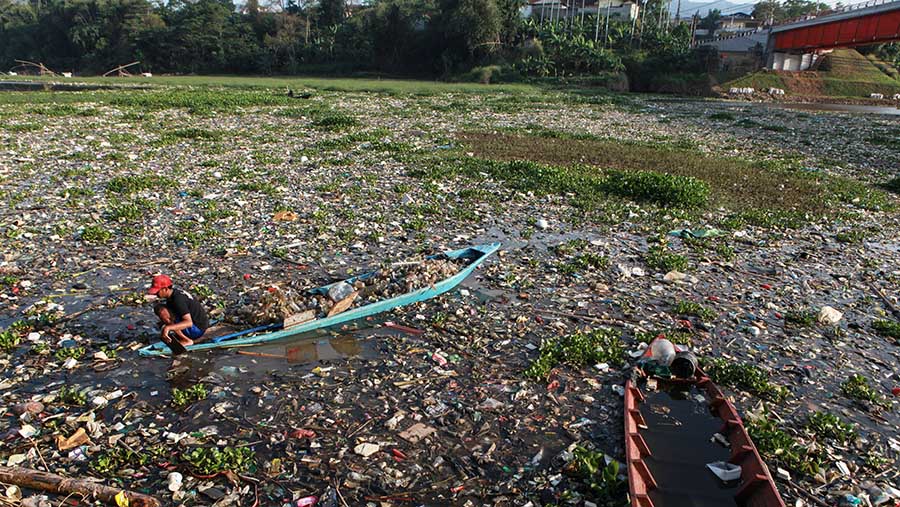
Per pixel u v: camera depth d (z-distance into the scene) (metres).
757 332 9.34
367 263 11.84
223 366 8.04
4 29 131.88
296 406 7.18
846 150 29.09
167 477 5.99
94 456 6.26
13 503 5.52
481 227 14.54
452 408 7.22
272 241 12.91
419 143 27.09
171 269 11.23
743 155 26.81
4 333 8.40
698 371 7.84
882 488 6.05
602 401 7.43
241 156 22.47
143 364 8.02
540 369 7.91
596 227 14.82
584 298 10.48
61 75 102.12
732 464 6.19
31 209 14.59
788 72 86.69
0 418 6.83
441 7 104.75
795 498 5.90
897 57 103.19
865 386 7.82
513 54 96.44
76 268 11.14
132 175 18.64
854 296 11.01
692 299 10.60
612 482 5.83
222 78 93.44
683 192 17.19
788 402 7.55
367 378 7.82
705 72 86.75
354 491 5.85
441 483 5.99
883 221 16.38
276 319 9.02
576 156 24.80
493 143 27.81
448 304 10.05
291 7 131.38
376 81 86.88
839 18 71.75
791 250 13.54
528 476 6.11
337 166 21.08
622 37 97.88
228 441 6.53
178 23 116.62
